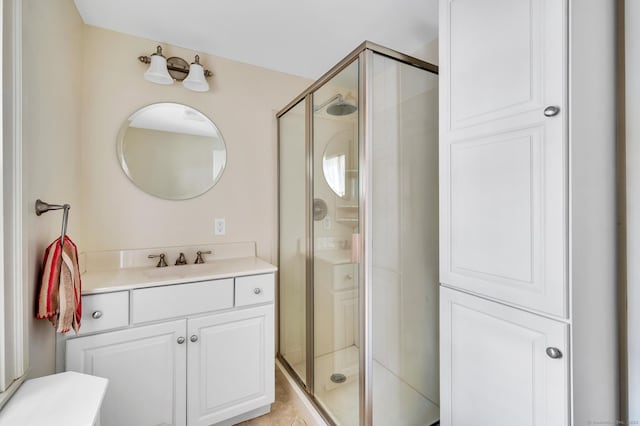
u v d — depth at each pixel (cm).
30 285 97
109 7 151
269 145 218
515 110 90
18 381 87
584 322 81
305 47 190
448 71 113
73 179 146
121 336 129
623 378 91
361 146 130
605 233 88
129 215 173
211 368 149
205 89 185
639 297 88
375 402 132
